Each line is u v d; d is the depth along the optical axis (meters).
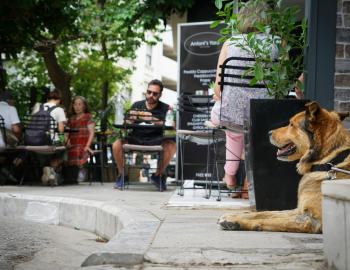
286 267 2.76
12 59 12.92
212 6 10.77
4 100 10.30
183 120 8.89
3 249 4.63
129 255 2.92
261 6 5.27
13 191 8.03
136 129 8.59
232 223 3.89
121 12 11.04
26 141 9.51
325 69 5.56
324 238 2.82
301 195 3.93
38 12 11.88
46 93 11.93
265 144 4.79
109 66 16.70
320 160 3.90
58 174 9.84
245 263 2.84
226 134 5.95
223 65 5.25
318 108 3.90
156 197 7.11
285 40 5.32
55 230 6.00
